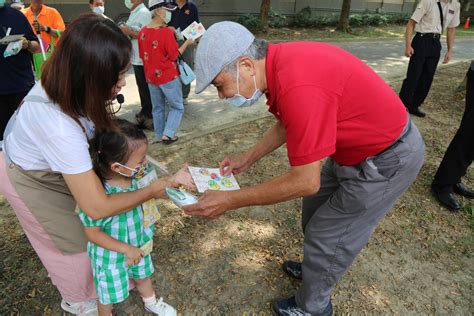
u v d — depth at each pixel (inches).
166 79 146.6
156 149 154.9
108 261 67.5
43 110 52.5
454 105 224.2
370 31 565.0
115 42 48.8
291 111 52.7
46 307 82.6
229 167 80.9
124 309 83.6
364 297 89.1
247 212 117.2
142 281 76.6
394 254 103.0
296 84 52.4
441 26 185.6
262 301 87.0
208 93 230.1
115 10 363.3
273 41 436.8
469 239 110.0
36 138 54.1
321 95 52.7
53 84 50.1
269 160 149.9
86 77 48.8
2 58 122.6
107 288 69.1
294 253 101.4
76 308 77.8
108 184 64.7
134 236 70.2
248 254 100.3
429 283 94.0
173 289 88.7
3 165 62.3
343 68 55.2
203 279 91.8
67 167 53.8
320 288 73.7
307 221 86.7
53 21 177.5
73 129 53.7
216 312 83.7
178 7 185.9
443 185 124.6
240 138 167.0
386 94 58.8
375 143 60.3
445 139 175.6
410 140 62.3
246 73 55.4
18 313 80.7
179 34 160.1
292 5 556.4
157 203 118.6
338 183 75.6
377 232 111.0
